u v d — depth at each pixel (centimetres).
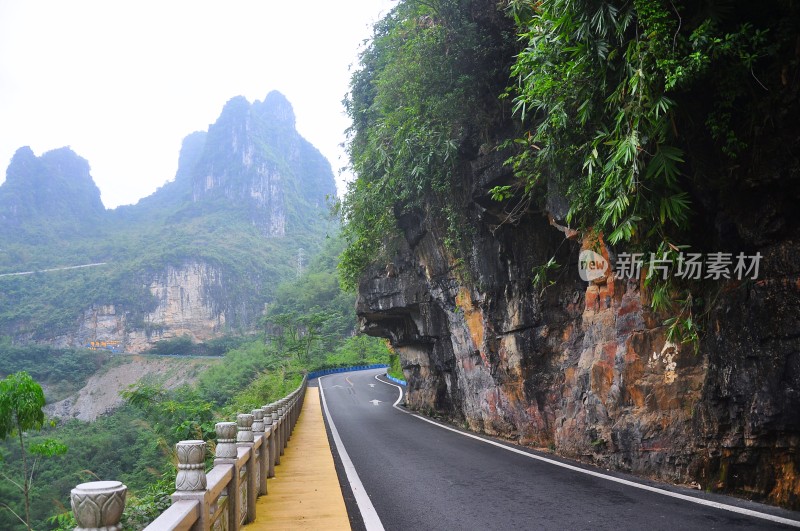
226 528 377
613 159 516
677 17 490
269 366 4828
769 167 502
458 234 1188
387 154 1197
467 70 967
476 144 1043
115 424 4350
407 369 2277
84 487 171
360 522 514
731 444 558
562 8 551
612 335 768
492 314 1157
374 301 1941
